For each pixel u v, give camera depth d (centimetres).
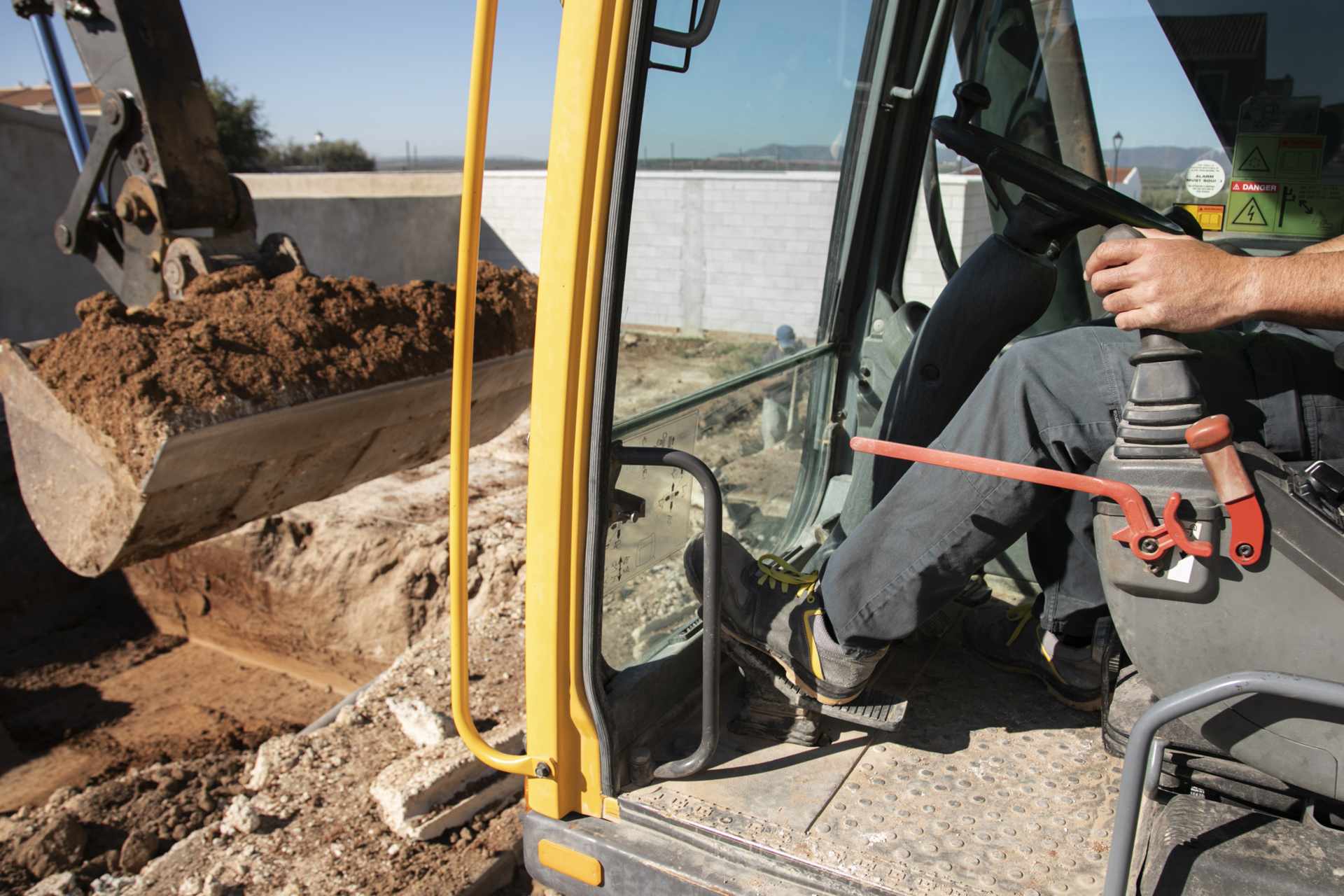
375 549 550
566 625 156
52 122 1061
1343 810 132
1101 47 222
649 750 168
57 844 313
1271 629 125
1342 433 141
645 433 182
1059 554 187
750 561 180
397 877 274
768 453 244
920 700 194
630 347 174
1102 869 144
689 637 195
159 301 291
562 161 141
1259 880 119
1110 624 178
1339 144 197
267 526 579
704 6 145
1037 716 188
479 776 313
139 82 297
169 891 271
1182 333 127
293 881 271
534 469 153
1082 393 147
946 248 275
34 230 1052
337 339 293
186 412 246
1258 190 204
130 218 308
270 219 1288
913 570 161
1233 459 122
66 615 623
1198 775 143
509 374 341
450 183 1578
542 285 146
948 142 188
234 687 556
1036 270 200
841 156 257
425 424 318
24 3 317
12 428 264
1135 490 129
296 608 570
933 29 248
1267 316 121
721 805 160
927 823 155
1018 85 240
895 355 262
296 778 314
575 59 137
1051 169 180
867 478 227
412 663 376
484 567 521
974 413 156
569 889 161
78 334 261
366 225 1405
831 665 167
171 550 268
